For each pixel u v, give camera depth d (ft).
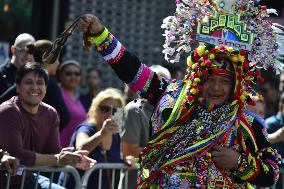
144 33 40.45
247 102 15.12
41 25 37.01
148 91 15.42
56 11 37.27
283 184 24.76
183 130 14.83
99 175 22.09
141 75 15.33
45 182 20.27
